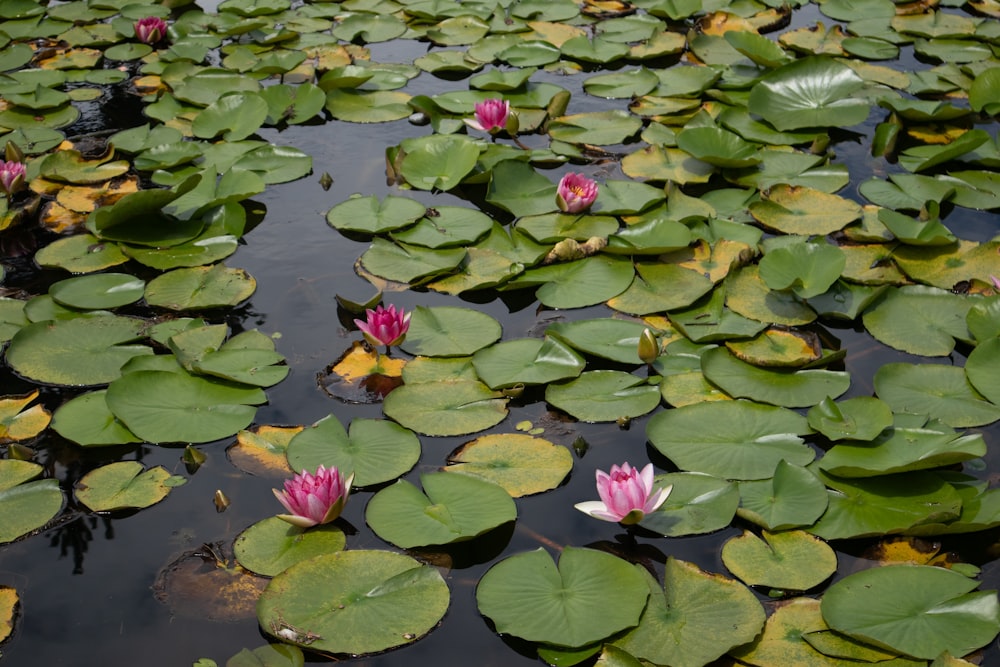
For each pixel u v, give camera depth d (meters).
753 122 4.87
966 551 2.46
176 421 2.92
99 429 2.90
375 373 3.17
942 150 4.45
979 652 2.13
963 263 3.64
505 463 2.75
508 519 2.53
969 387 2.98
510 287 3.57
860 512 2.52
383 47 5.98
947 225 3.97
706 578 2.33
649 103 5.09
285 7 6.50
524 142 4.79
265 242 3.98
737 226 3.88
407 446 2.80
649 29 6.03
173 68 5.55
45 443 2.89
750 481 2.64
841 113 4.75
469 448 2.81
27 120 5.07
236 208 4.06
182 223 4.04
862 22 6.04
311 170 4.57
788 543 2.45
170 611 2.32
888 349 3.24
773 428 2.83
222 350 3.25
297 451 2.77
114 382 3.00
